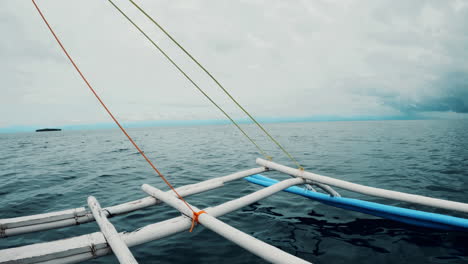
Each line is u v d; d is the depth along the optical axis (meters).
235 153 16.27
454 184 6.75
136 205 3.50
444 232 3.83
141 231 2.55
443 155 12.20
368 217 4.53
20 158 15.18
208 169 10.43
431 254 3.26
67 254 2.18
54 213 3.09
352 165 10.25
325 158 12.50
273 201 5.62
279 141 25.36
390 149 15.41
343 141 22.92
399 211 3.99
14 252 2.08
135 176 9.08
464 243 3.51
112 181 8.28
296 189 5.30
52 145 27.64
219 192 6.55
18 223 2.82
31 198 6.38
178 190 3.84
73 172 10.05
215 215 2.99
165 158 14.16
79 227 4.48
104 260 3.34
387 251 3.36
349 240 3.69
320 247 3.50
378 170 9.02
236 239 2.32
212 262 3.21
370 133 35.41
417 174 8.09
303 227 4.19
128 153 17.25
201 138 36.53
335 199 4.74
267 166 5.05
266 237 3.85
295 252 3.38
